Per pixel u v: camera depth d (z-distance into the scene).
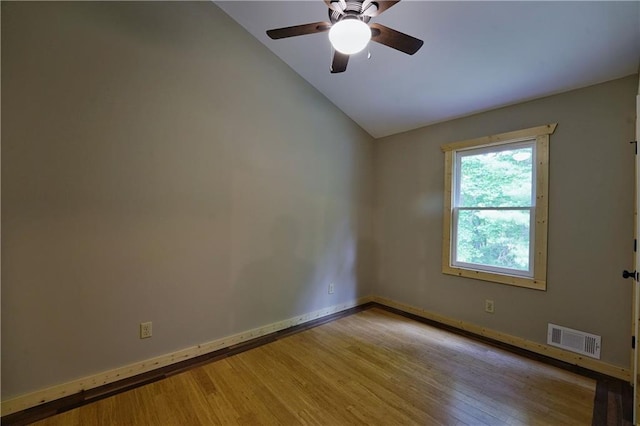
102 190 2.14
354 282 4.01
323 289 3.63
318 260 3.57
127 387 2.14
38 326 1.93
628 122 2.27
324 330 3.21
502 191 3.01
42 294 1.94
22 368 1.89
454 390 2.13
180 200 2.49
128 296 2.26
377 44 2.64
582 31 2.04
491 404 1.98
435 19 2.30
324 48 2.91
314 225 3.52
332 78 3.28
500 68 2.54
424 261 3.65
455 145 3.34
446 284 3.43
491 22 2.19
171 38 2.43
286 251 3.24
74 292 2.05
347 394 2.08
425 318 3.59
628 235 2.27
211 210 2.67
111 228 2.18
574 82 2.45
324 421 1.81
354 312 3.79
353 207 3.97
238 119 2.84
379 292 4.19
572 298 2.53
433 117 3.44
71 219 2.03
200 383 2.20
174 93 2.45
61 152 1.98
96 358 2.14
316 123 3.52
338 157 3.77
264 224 3.04
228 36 2.76
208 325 2.67
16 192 1.85
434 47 2.54
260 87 3.00
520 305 2.83
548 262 2.66
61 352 2.01
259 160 3.00
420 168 3.70
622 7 1.84
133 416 1.85
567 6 1.93
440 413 1.89
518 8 2.04
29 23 1.87
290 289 3.29
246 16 2.75
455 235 3.39
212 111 2.67
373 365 2.47
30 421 1.80
